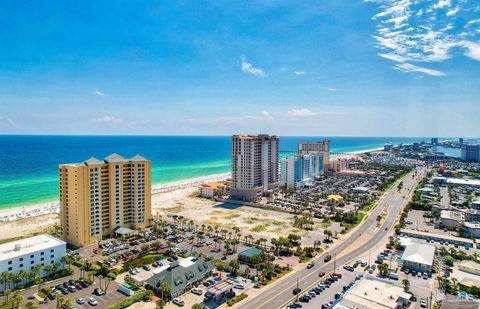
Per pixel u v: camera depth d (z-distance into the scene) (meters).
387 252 187.75
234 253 186.00
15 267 144.88
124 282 148.25
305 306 129.25
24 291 138.12
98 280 150.25
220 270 159.62
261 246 197.50
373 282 131.50
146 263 171.12
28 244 160.25
